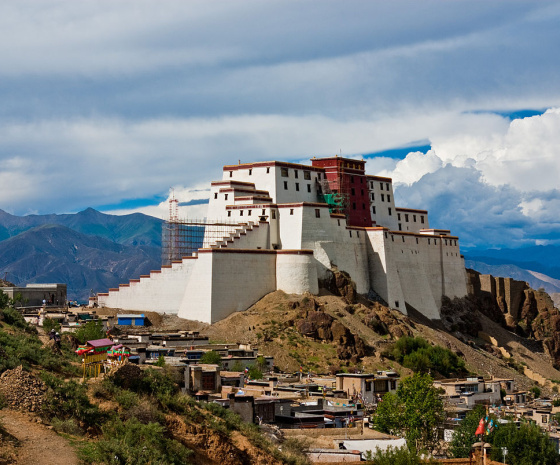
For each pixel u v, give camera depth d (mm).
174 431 61594
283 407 85375
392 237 194875
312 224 173875
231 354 128125
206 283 156875
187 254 179875
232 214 180125
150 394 65188
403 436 88688
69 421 54781
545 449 93500
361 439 76375
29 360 64688
